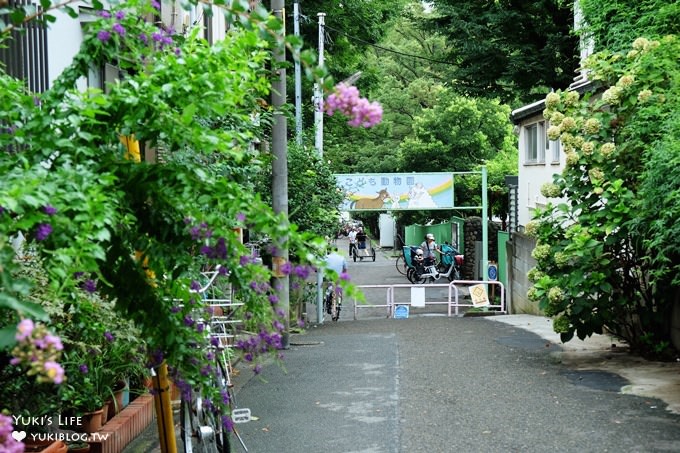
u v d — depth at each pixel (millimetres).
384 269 47688
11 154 4363
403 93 50188
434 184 30906
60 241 3531
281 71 16172
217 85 4879
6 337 2873
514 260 25047
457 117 41656
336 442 8359
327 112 3887
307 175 21625
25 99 4516
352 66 37281
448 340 15719
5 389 5902
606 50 13984
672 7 13445
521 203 27875
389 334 17328
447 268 40125
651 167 10750
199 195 4297
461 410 9625
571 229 12422
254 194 4512
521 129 27734
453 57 33375
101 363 7660
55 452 6523
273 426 9047
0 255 3102
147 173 4402
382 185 31031
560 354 13406
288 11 33844
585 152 12766
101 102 4445
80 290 5680
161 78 4805
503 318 20812
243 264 4680
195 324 5312
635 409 9453
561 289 12641
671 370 11664
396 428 8859
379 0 37219
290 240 4051
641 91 12445
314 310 25406
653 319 12734
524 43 31016
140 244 4621
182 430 6984
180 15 11227
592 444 8094
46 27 4836
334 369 12594
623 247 12820
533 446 8078
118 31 5086
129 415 8438
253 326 5523
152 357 5301
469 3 31312
